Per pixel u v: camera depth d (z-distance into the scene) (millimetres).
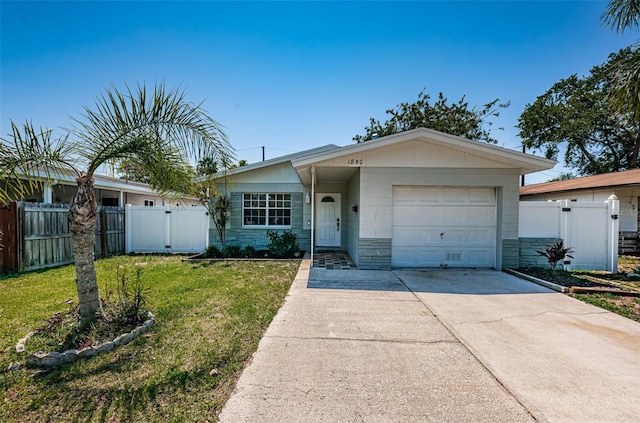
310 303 4871
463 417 2197
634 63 5152
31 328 3691
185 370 2770
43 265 7605
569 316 4379
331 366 2910
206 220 10852
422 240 7887
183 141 3891
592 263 7840
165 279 6332
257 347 3279
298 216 11336
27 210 7223
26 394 2422
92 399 2355
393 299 5152
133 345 3260
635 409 2305
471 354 3191
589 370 2877
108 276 6598
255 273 7047
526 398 2434
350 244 9906
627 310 4637
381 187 7562
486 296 5375
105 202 14328
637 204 11680
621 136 20547
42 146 3305
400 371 2834
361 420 2148
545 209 7945
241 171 11016
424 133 7000
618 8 5391
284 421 2129
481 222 7848
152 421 2125
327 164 7512
